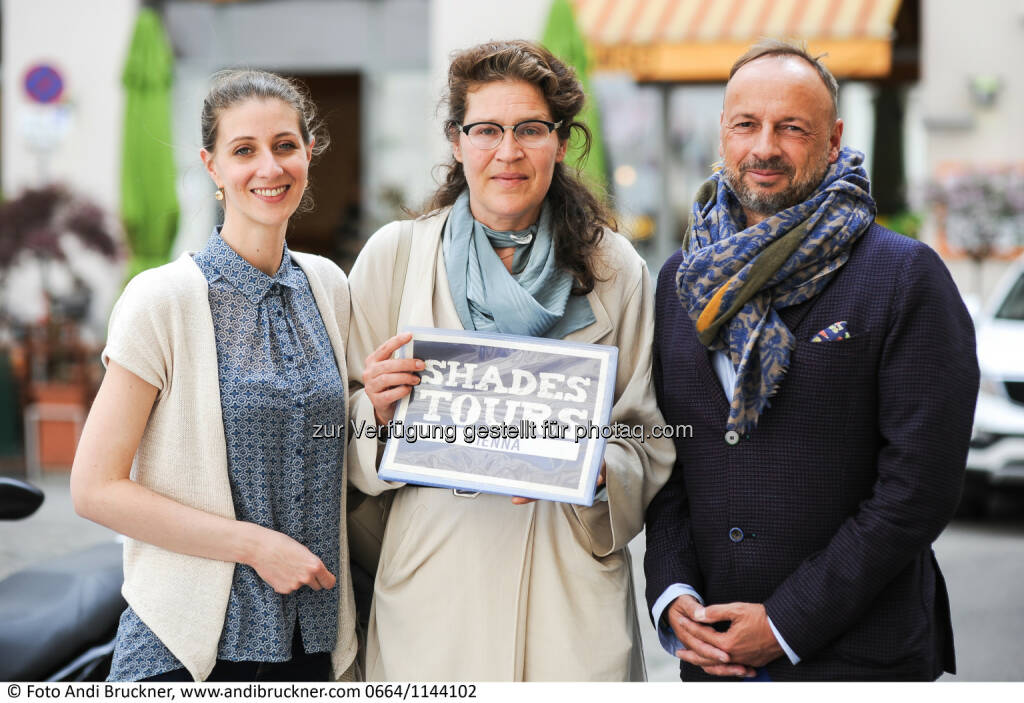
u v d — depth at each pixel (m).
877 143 11.46
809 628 2.49
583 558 2.77
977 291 10.62
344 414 2.73
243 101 2.62
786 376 2.57
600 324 2.84
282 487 2.62
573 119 2.80
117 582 3.16
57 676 2.86
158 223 10.87
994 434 7.32
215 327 2.59
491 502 2.76
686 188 11.40
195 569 2.53
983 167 10.72
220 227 2.77
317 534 2.67
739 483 2.62
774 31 9.77
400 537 2.81
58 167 12.01
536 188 2.72
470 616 2.71
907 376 2.48
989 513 7.99
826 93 2.61
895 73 11.39
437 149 11.81
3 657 2.80
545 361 2.65
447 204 2.98
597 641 2.74
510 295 2.74
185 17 12.32
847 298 2.54
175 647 2.51
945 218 10.37
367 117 12.29
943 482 2.46
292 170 2.64
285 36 12.34
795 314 2.59
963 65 11.00
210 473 2.54
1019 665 4.72
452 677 2.70
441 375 2.67
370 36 12.23
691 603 2.63
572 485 2.54
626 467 2.71
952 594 5.84
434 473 2.59
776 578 2.58
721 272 2.58
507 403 2.63
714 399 2.66
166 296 2.53
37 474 8.98
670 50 9.97
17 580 3.15
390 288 2.92
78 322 10.00
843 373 2.53
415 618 2.73
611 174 11.44
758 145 2.58
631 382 2.83
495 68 2.69
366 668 2.85
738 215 2.72
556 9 9.94
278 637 2.57
